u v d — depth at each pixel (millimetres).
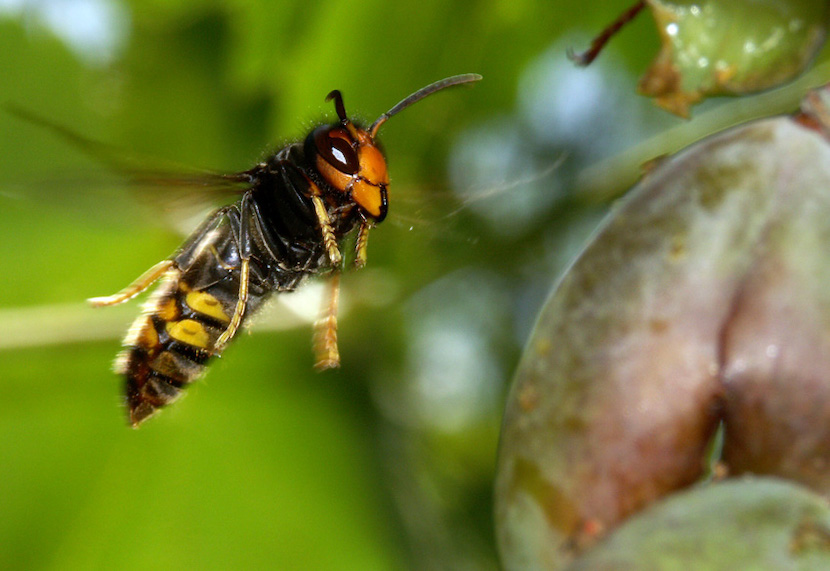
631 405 168
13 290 237
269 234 189
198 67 234
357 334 228
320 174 187
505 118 230
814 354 168
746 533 163
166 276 191
